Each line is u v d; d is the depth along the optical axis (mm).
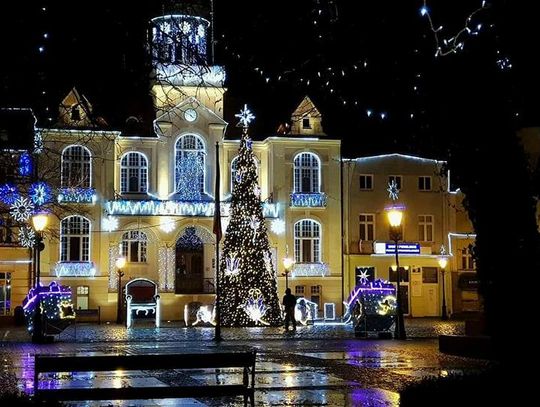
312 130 57031
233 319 45031
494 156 10805
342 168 56969
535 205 10781
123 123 54406
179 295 53281
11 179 45906
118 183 54125
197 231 54906
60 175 51438
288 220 55656
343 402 13453
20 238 47938
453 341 23312
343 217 56594
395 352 24797
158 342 31141
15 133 46281
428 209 57719
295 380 16828
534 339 10016
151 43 15133
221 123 55750
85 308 51625
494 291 10461
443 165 11633
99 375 18047
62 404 10383
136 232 53500
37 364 11594
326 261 55938
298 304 47781
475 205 10883
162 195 54562
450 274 57438
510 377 9648
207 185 55531
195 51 15773
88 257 52219
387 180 57375
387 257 56656
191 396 11938
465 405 8875
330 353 24609
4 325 47781
